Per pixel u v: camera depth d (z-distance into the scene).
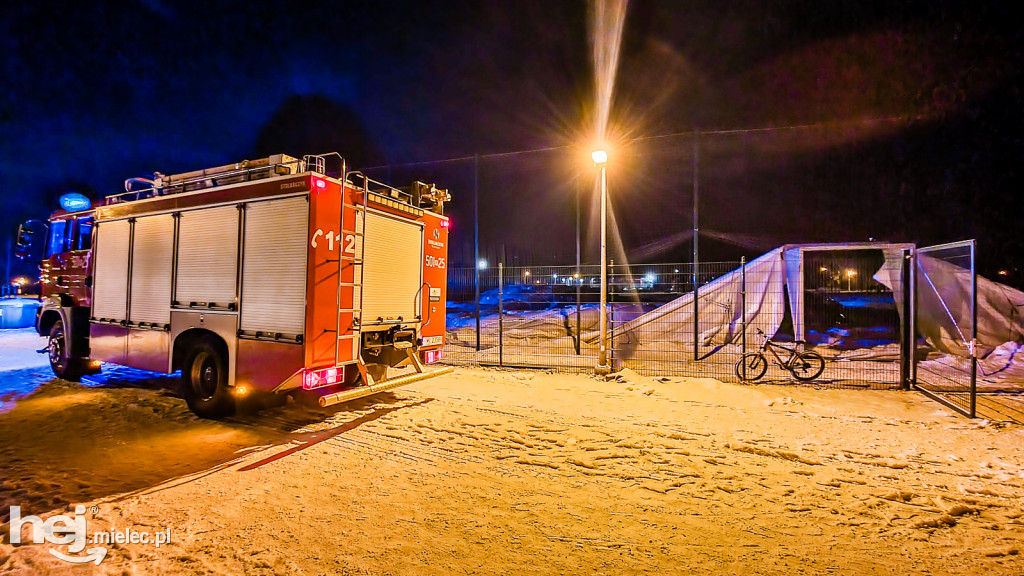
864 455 5.43
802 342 10.24
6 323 21.11
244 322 6.26
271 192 6.12
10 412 7.05
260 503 4.10
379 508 4.04
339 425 6.48
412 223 7.78
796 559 3.31
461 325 18.33
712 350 13.23
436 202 8.58
